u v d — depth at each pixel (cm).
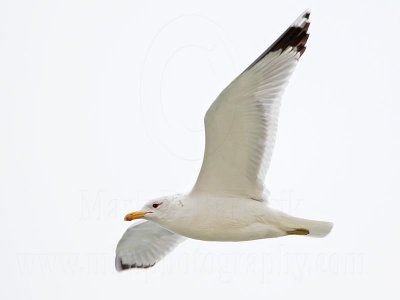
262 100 1217
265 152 1259
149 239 1572
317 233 1293
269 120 1233
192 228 1299
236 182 1288
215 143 1245
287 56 1208
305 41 1210
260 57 1182
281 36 1184
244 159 1264
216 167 1273
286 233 1302
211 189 1298
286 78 1220
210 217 1288
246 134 1240
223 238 1309
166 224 1308
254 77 1192
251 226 1291
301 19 1198
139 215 1308
